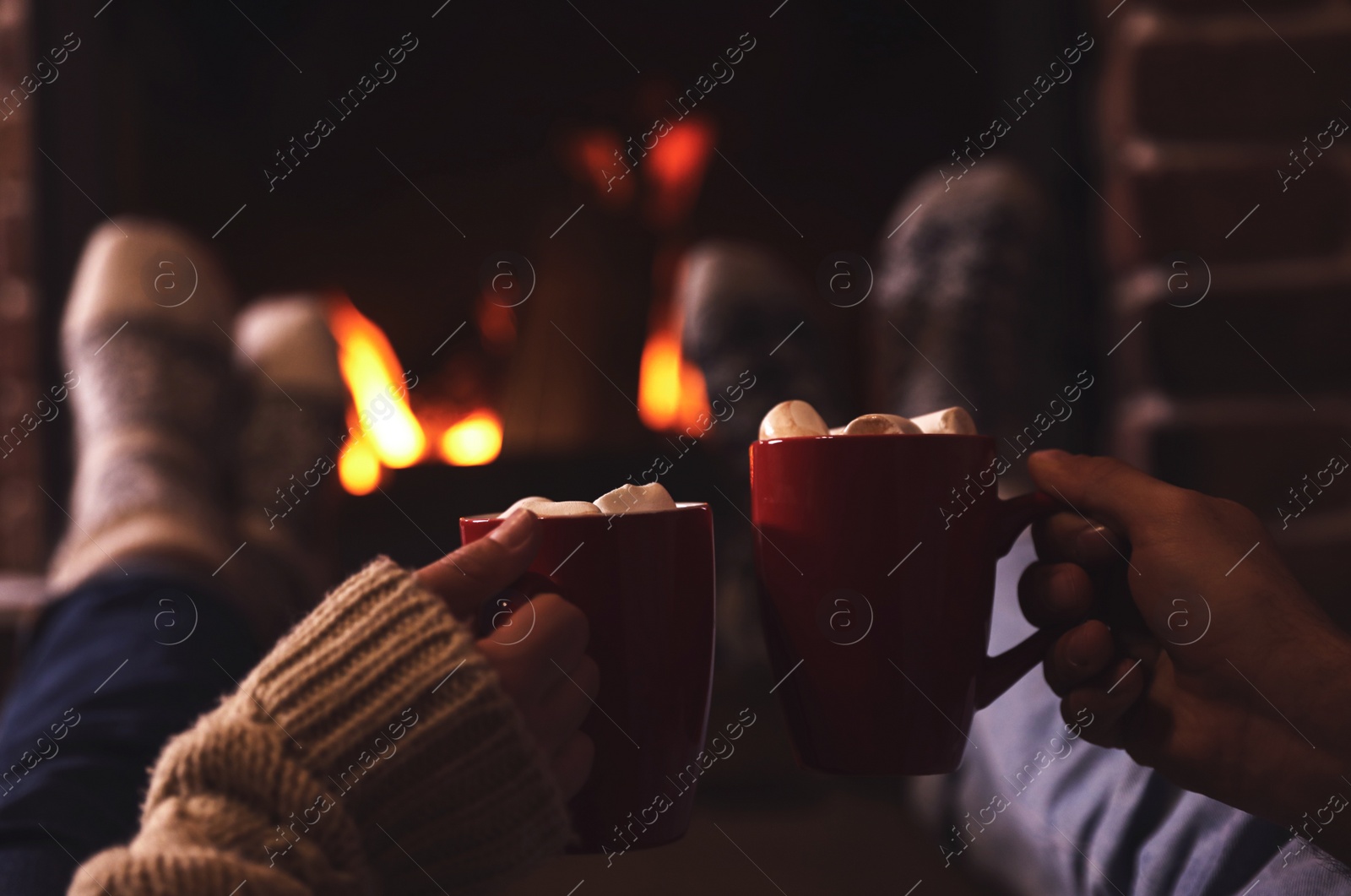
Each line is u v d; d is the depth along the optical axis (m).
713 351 1.50
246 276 1.99
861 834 1.01
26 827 0.69
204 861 0.53
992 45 1.71
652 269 2.01
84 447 1.30
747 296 1.52
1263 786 0.61
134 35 1.74
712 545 0.62
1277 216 1.43
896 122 1.97
